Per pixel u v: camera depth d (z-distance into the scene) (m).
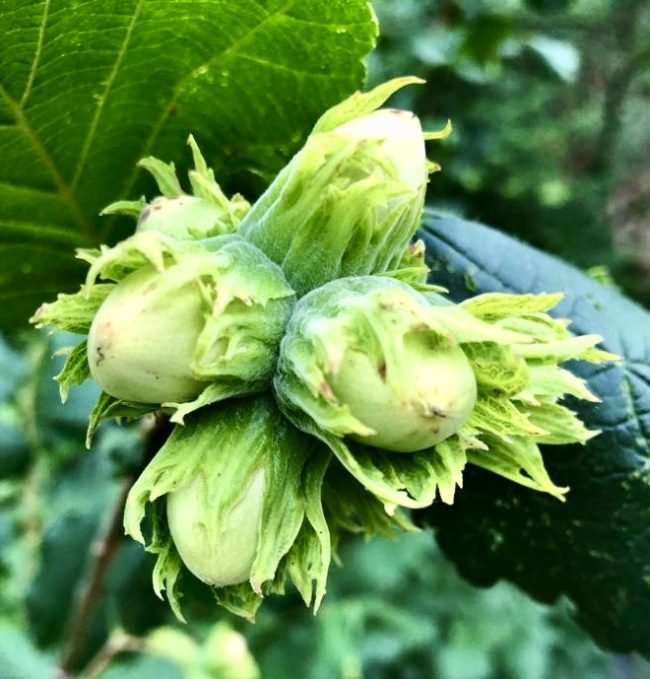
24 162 0.11
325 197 0.08
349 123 0.08
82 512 0.18
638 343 0.12
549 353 0.08
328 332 0.07
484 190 0.34
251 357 0.08
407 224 0.09
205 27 0.10
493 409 0.08
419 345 0.07
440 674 0.37
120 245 0.07
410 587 0.38
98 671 0.17
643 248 0.53
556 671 0.39
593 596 0.12
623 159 0.55
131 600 0.18
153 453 0.11
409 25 0.25
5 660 0.22
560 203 0.35
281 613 0.27
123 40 0.09
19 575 0.22
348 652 0.34
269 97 0.10
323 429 0.08
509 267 0.12
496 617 0.38
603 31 0.50
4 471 0.18
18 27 0.09
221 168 0.11
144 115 0.10
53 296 0.13
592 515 0.12
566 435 0.09
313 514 0.08
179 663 0.27
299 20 0.10
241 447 0.08
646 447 0.11
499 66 0.26
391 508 0.08
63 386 0.08
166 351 0.07
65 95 0.10
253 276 0.08
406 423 0.07
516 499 0.12
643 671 0.43
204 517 0.08
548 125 0.37
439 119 0.29
